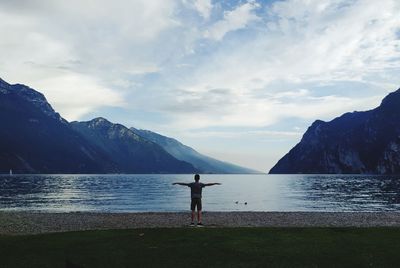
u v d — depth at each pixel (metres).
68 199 76.81
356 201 72.31
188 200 75.50
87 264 14.53
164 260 14.98
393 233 19.95
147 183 180.50
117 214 39.56
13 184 148.50
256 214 39.50
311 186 143.00
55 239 18.81
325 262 14.68
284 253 15.89
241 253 15.88
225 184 175.12
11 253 16.23
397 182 173.12
